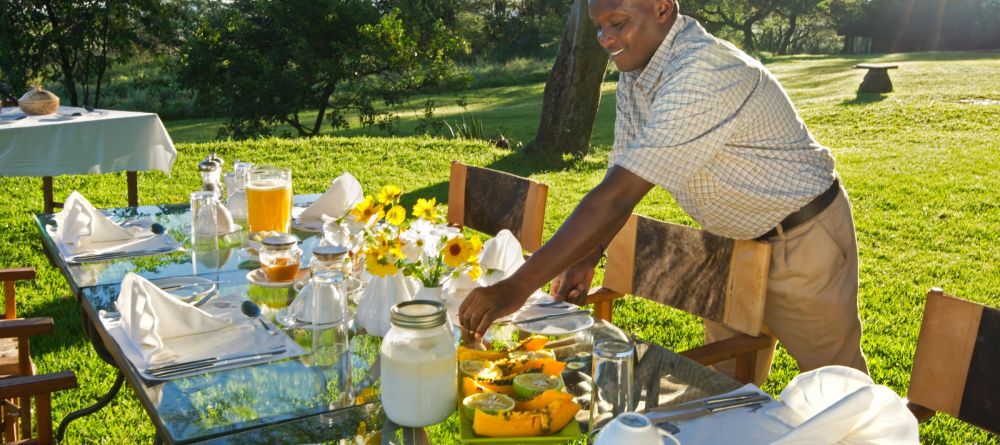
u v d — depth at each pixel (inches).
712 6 1764.3
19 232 224.1
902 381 139.9
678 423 55.6
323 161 351.9
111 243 100.2
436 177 327.6
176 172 319.3
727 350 82.7
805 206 87.3
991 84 721.0
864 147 423.8
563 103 406.0
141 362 63.6
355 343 70.1
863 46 2054.6
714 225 90.7
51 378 72.2
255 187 103.8
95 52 675.4
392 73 693.9
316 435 54.8
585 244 74.0
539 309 79.8
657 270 99.2
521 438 53.6
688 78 76.8
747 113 80.5
